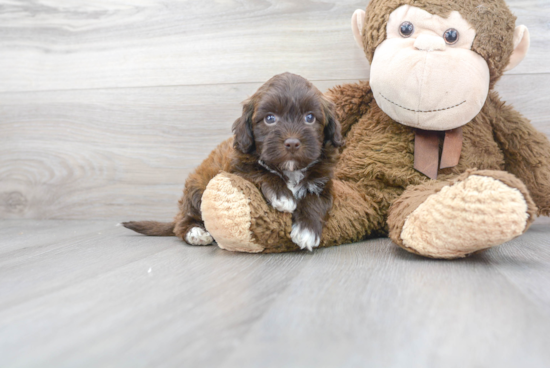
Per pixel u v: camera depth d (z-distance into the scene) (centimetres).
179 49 88
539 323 39
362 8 82
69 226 86
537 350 34
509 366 32
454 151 67
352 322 39
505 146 72
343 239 66
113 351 35
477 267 53
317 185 62
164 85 89
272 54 85
